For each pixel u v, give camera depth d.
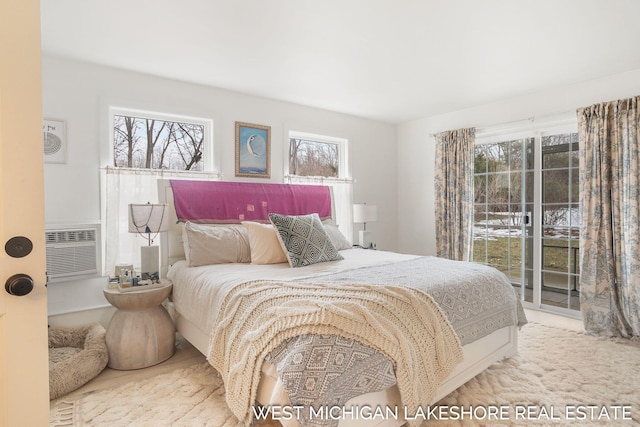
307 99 3.92
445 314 1.88
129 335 2.38
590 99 3.30
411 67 3.01
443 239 4.39
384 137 5.01
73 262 2.75
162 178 3.20
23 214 0.97
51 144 2.73
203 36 2.45
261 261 2.81
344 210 4.50
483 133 4.15
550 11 2.14
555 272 3.64
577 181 3.46
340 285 1.86
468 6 2.09
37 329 1.00
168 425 1.75
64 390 2.03
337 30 2.38
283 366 1.37
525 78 3.28
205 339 2.26
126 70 3.05
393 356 1.47
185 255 2.94
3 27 0.94
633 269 2.92
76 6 2.05
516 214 3.93
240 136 3.69
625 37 2.48
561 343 2.81
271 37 2.46
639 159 2.93
